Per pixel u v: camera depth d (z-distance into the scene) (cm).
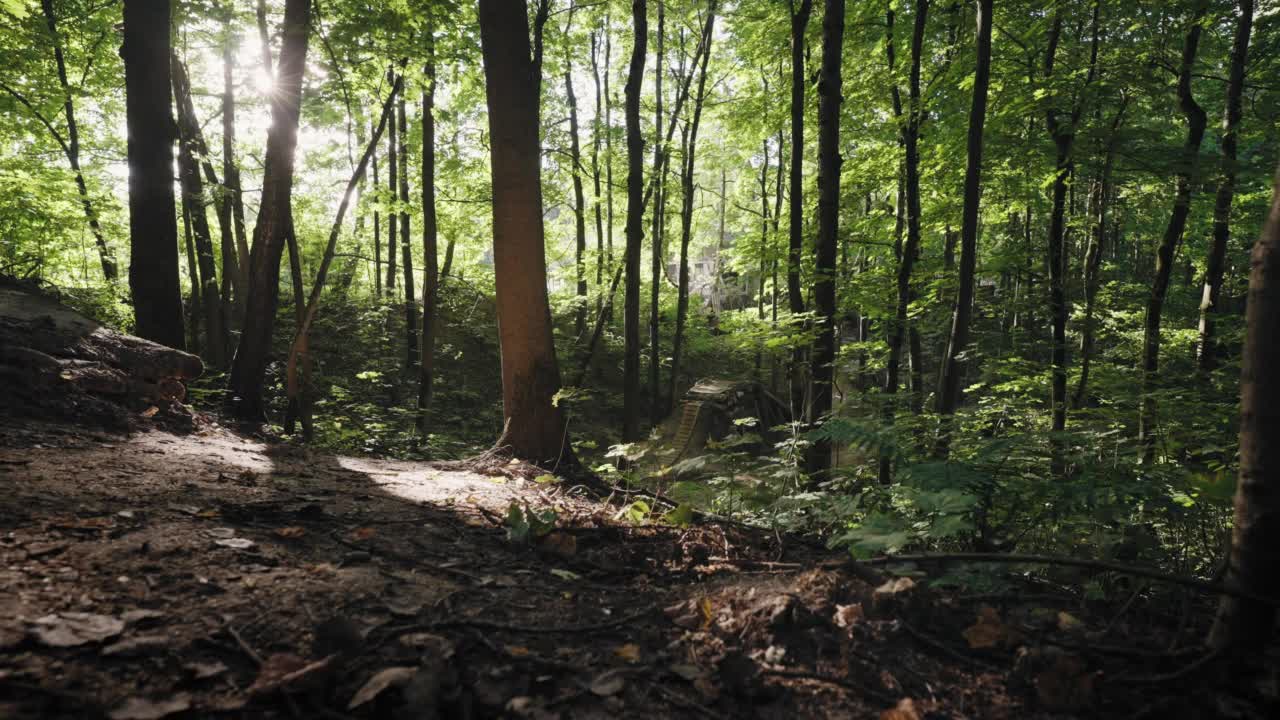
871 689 199
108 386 533
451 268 2142
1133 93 939
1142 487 350
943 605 254
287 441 699
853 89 1132
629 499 521
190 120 1302
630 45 2016
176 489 347
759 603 244
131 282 674
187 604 206
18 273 1194
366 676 178
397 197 1402
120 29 1223
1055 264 973
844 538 291
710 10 1620
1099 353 1294
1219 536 379
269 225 756
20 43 1088
